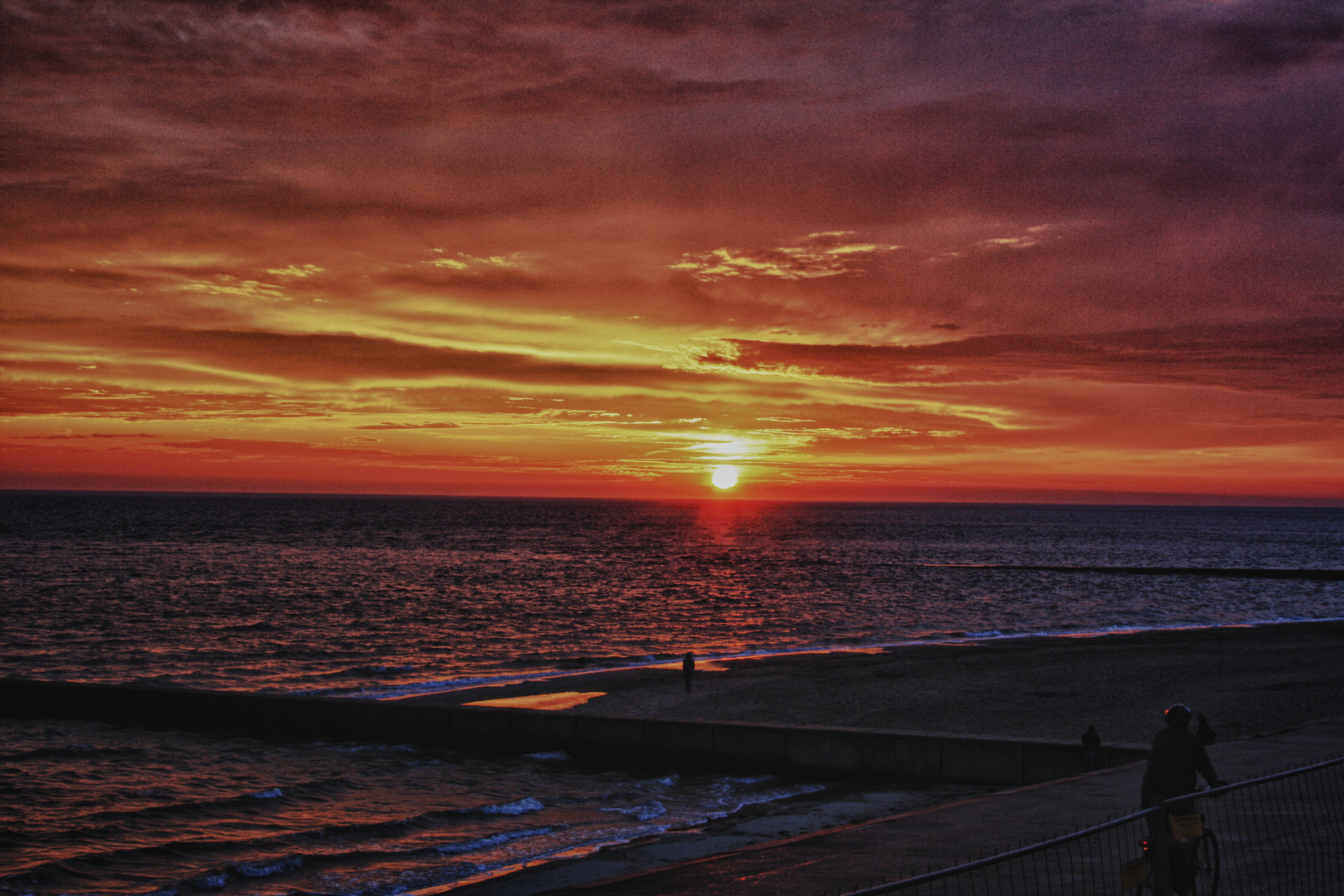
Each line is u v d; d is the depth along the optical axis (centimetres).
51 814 1866
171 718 2784
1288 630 5297
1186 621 6072
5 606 6012
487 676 3797
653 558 11975
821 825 1658
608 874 1372
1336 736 1717
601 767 2333
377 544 13775
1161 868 698
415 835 1769
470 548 13375
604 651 4591
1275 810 1082
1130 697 3072
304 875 1553
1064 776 1942
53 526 16800
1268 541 19838
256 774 2231
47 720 2852
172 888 1500
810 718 2820
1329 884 827
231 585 7725
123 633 5069
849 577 9450
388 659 4316
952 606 6919
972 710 2891
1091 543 17688
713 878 952
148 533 15200
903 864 981
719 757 2242
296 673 3922
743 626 5669
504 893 1291
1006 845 1047
